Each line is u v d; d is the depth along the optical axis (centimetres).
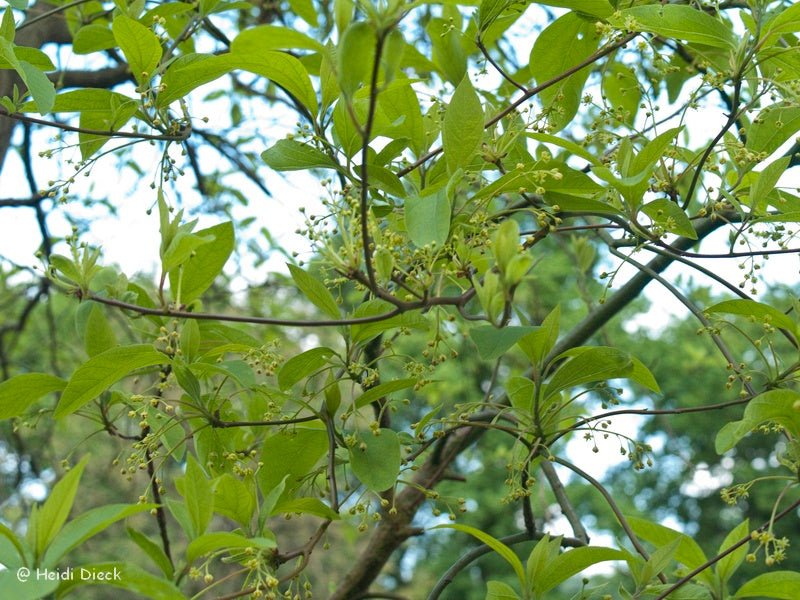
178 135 131
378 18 104
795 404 115
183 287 129
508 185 121
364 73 105
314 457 128
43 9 180
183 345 127
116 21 126
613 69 155
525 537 134
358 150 125
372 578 155
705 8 142
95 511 109
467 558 134
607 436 128
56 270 121
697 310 128
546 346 125
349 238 114
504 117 134
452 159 121
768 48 126
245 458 130
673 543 124
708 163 130
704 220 141
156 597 108
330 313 124
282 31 106
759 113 129
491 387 154
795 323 122
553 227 124
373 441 124
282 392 125
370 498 127
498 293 108
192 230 122
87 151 131
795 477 120
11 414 127
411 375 128
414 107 129
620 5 135
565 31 137
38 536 108
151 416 130
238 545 111
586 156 121
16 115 128
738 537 127
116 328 232
